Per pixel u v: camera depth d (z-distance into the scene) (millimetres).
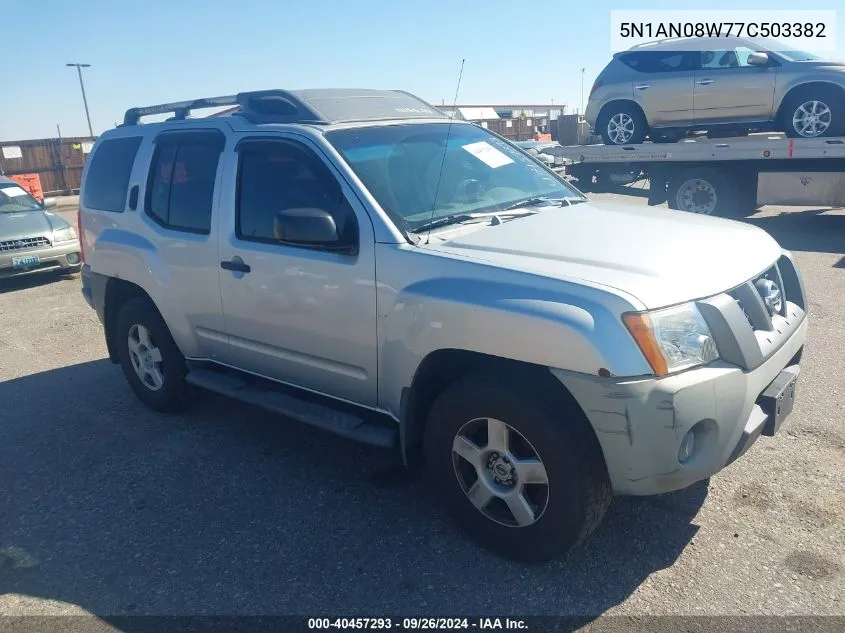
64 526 3785
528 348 2885
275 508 3822
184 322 4625
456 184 3986
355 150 3836
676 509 3562
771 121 10289
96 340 7309
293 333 3902
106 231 5172
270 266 3893
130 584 3260
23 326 8055
